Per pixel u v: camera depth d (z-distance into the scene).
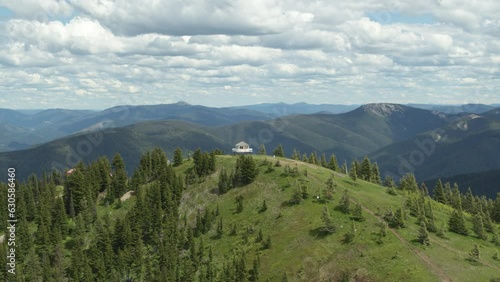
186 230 156.00
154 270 137.38
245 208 159.00
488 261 116.50
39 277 146.75
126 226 152.38
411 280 103.62
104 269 140.38
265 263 125.75
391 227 129.38
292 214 145.00
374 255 115.75
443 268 108.44
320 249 123.19
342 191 157.00
